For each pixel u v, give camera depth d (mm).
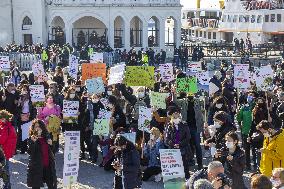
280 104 22625
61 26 67000
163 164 14352
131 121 22062
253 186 10766
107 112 20266
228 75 30641
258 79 26719
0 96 22391
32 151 16109
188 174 18719
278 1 78688
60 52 53562
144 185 18750
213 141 17203
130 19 65375
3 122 17797
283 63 43125
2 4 65188
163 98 21625
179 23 66750
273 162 15836
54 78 30125
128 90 27125
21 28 65875
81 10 64688
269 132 15953
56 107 21172
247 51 66125
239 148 14648
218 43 77312
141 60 54062
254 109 20125
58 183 18844
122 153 15531
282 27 78250
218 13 92500
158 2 65938
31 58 53094
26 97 22359
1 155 14555
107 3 64875
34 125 16156
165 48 66625
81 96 23875
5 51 55469
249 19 80688
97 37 68125
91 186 18625
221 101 21859
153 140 19250
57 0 65125
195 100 20688
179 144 18438
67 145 15828
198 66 30266
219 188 11773
